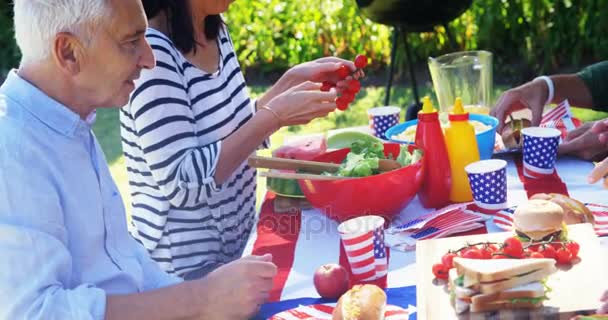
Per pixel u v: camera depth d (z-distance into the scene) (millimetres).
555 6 5746
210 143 2230
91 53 1412
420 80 6020
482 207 1990
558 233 1625
